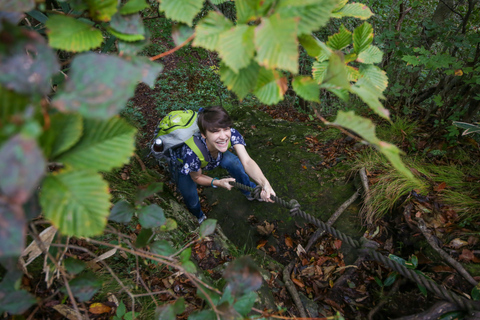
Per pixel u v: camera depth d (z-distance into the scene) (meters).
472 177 2.74
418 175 2.87
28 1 0.48
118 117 0.48
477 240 2.21
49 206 0.44
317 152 3.91
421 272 2.11
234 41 0.51
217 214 3.57
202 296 0.83
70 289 0.82
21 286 1.27
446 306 1.86
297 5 0.50
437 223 2.42
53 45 0.54
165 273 1.89
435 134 3.39
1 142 0.34
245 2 0.53
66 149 0.45
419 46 3.69
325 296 2.34
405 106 3.80
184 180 2.86
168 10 0.59
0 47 0.37
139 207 0.95
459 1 3.66
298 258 2.70
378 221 2.72
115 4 0.59
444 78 3.59
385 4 3.76
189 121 2.63
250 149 4.32
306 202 3.28
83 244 1.75
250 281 0.73
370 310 2.18
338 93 0.59
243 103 6.03
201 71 7.07
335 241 2.74
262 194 2.62
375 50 0.75
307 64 4.36
